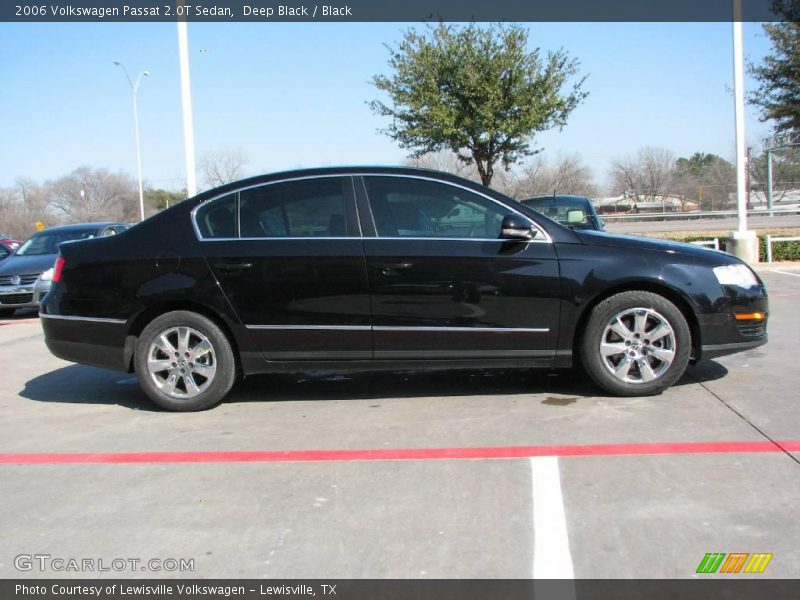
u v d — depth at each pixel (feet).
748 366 20.58
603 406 17.08
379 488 12.80
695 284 17.24
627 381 17.54
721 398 17.38
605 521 11.21
